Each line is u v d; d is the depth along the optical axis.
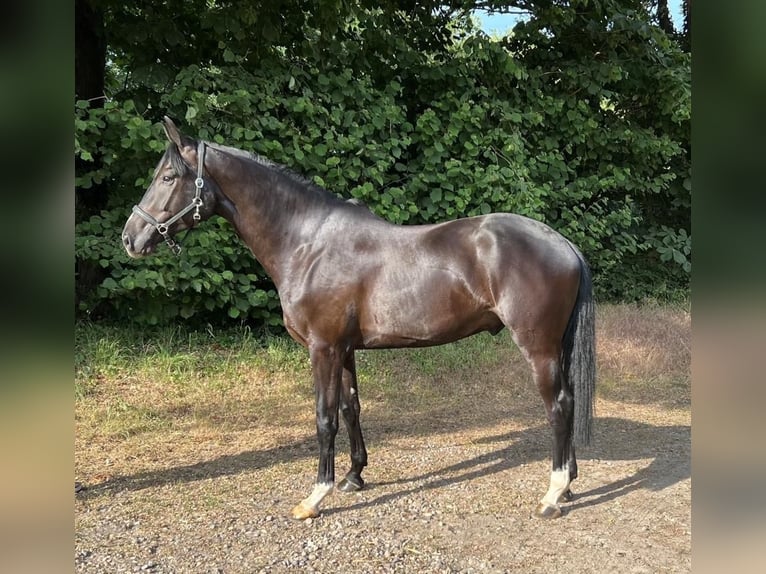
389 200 6.04
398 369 5.64
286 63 6.12
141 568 2.56
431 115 6.38
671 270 8.60
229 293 5.66
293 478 3.52
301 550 2.71
